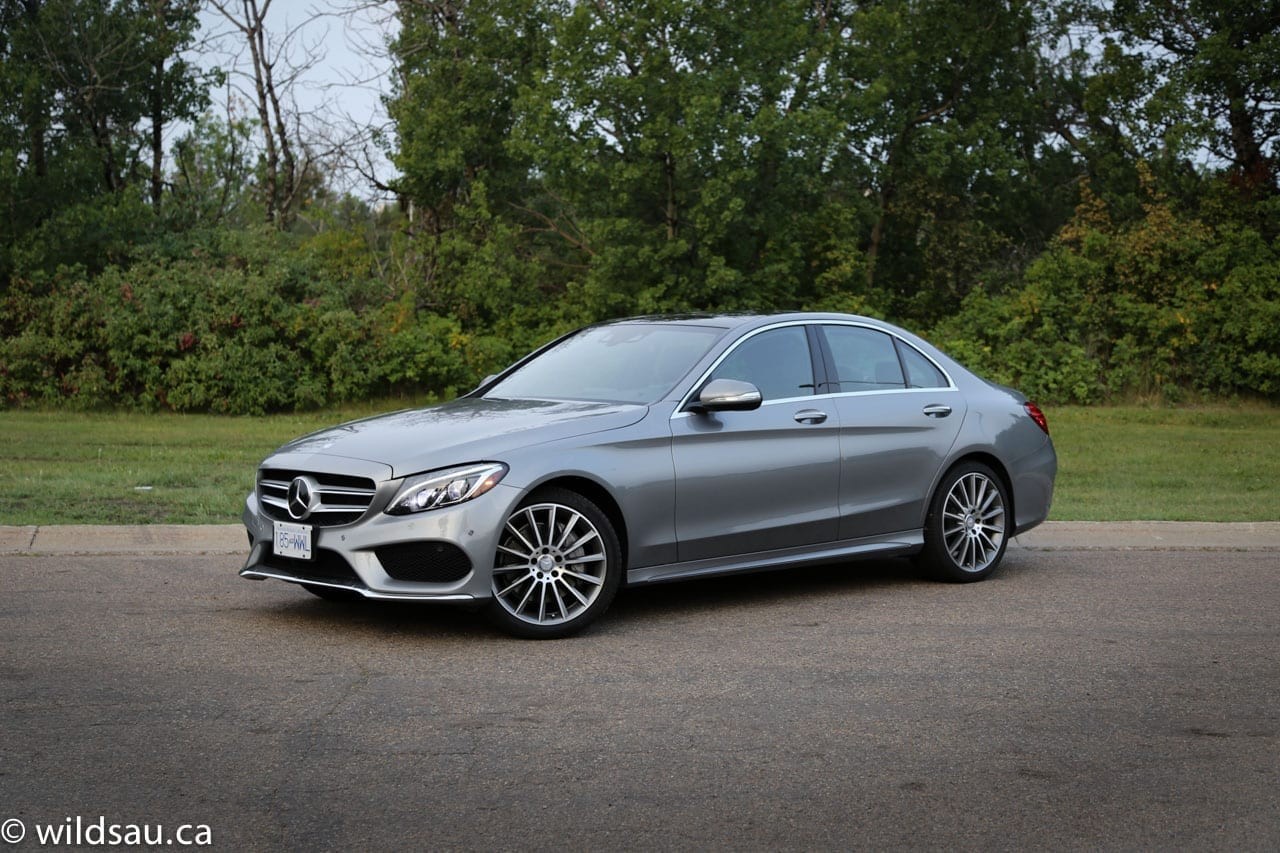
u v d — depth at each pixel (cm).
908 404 778
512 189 3253
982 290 2862
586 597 634
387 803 396
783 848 362
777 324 744
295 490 623
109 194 2634
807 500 719
